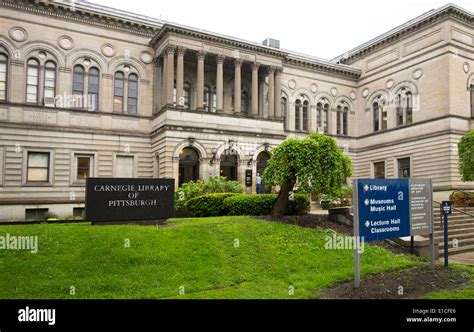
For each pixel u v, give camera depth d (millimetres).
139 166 31375
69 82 29219
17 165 27016
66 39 29328
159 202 15227
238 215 17828
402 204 11602
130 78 31938
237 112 32531
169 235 12734
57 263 10188
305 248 13266
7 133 26828
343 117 42719
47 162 28234
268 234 14102
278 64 35094
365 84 42312
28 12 28094
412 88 36531
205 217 17172
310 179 15508
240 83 33031
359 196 10422
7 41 27250
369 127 41500
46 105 28297
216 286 9938
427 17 34719
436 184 33438
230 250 12359
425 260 13711
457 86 33406
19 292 8758
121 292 9125
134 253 11016
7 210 26328
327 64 40969
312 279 10688
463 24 34281
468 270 12320
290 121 38812
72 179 28828
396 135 37844
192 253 11648
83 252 10875
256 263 11742
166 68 30312
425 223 12234
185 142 29359
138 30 32188
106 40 30891
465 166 26625
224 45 32281
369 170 40969
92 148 29672
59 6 28766
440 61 33812
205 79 34375
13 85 27219
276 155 16578
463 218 21234
